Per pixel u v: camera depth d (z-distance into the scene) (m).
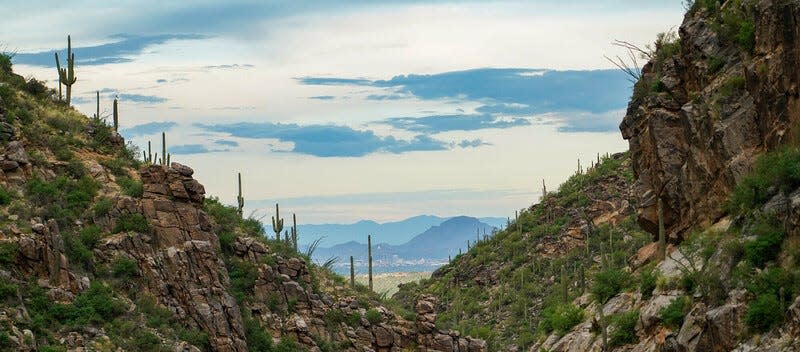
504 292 142.75
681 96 71.38
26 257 72.19
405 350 86.88
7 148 79.56
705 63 68.44
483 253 160.50
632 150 76.94
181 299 77.69
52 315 70.62
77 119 89.75
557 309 81.81
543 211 161.88
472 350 88.56
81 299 72.44
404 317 89.94
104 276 76.00
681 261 64.81
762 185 58.00
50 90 92.31
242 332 78.00
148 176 82.00
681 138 70.25
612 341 65.75
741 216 59.09
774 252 54.50
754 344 50.88
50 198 78.38
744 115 62.78
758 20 61.91
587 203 153.38
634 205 145.25
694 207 67.31
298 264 87.25
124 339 71.62
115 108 93.38
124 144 91.06
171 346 73.00
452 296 150.50
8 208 75.06
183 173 82.38
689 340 55.97
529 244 153.12
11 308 68.12
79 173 82.38
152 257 78.38
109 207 79.75
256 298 83.50
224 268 80.88
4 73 90.06
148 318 74.94
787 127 58.16
